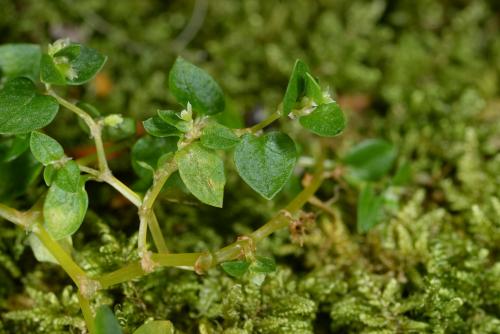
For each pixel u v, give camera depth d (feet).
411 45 0.83
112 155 0.68
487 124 0.75
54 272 0.64
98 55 0.56
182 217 0.68
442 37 0.87
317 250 0.66
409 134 0.74
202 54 0.83
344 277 0.64
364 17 0.86
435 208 0.69
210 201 0.54
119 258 0.61
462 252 0.64
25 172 0.60
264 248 0.65
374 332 0.59
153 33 0.84
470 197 0.69
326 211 0.67
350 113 0.79
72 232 0.54
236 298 0.59
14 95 0.55
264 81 0.81
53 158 0.54
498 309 0.62
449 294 0.60
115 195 0.68
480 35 0.87
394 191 0.68
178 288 0.61
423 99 0.78
